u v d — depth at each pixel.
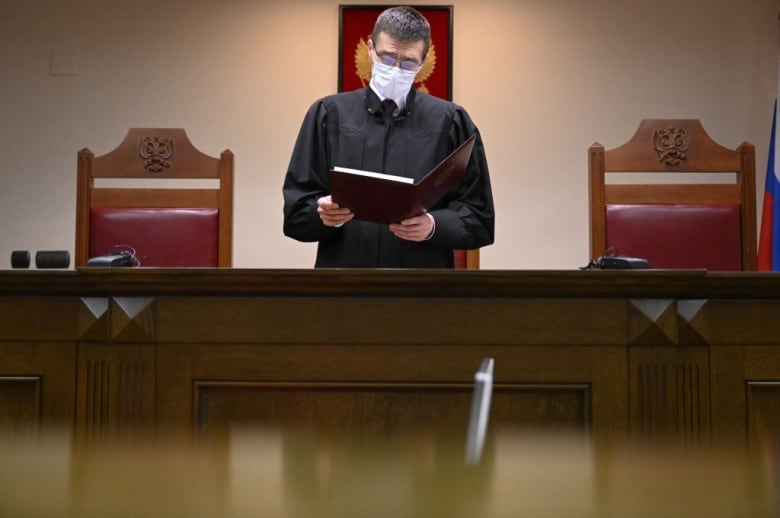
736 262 2.85
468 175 2.20
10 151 4.32
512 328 1.58
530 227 4.27
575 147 4.27
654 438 0.55
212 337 1.59
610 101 4.28
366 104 2.27
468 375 1.58
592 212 2.88
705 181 4.17
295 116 4.30
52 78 4.32
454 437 0.51
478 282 1.55
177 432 0.60
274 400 1.59
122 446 0.48
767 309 1.62
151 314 1.59
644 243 2.85
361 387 1.58
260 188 4.30
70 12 4.34
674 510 0.32
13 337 1.63
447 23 4.27
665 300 1.58
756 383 1.61
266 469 0.40
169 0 4.33
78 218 2.93
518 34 4.29
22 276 1.60
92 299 1.62
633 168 2.91
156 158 2.97
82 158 2.96
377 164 2.22
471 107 4.28
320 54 4.31
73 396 1.62
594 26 4.29
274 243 4.30
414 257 2.17
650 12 4.29
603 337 1.58
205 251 2.90
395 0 4.28
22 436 0.57
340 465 0.41
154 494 0.35
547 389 1.58
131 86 4.32
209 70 4.32
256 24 4.32
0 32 4.33
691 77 4.28
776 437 0.55
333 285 1.56
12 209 4.32
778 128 3.76
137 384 1.60
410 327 1.58
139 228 2.90
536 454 0.45
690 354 1.59
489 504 0.33
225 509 0.33
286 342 1.58
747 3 4.27
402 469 0.39
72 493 0.35
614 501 0.33
